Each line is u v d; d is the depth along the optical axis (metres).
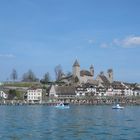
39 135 71.00
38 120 111.81
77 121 107.69
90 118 123.25
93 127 87.81
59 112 171.12
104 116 137.00
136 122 105.62
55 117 128.62
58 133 74.50
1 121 106.19
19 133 74.06
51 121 107.56
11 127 86.81
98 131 78.62
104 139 66.06
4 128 84.25
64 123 99.62
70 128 84.94
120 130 81.12
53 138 66.81
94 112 172.12
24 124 95.75
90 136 69.94
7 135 70.69
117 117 131.25
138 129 83.62
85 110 198.50
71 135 71.25
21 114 150.25
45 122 103.38
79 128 85.12
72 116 135.50
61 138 66.81
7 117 127.38
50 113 160.38
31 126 89.88
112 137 68.75
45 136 69.56
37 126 89.94
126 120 114.44
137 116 139.50
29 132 76.06
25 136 69.38
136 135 71.94
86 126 90.38
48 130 80.25
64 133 74.56
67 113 160.25
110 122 104.81
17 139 65.19
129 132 77.19
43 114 150.88
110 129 83.25
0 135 70.56
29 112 170.38
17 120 111.25
